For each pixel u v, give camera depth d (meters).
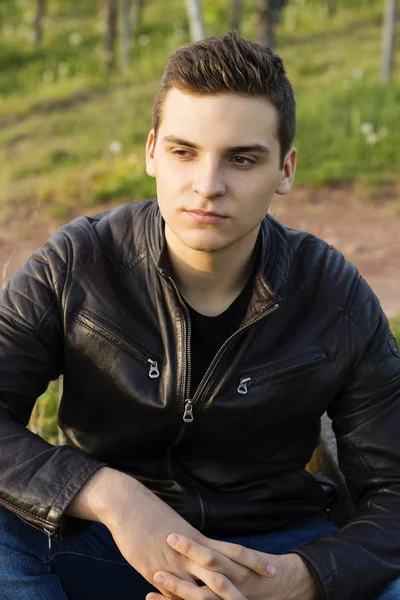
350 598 2.00
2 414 2.11
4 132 12.19
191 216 1.97
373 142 9.09
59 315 2.17
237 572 1.93
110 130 11.38
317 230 7.41
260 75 1.93
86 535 2.21
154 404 2.12
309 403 2.21
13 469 1.99
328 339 2.20
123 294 2.17
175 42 17.50
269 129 1.97
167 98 2.00
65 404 2.29
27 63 17.30
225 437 2.18
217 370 2.11
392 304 5.44
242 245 2.08
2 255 7.11
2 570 1.97
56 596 2.02
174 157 1.99
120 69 15.77
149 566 1.93
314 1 21.16
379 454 2.24
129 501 1.95
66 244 2.22
